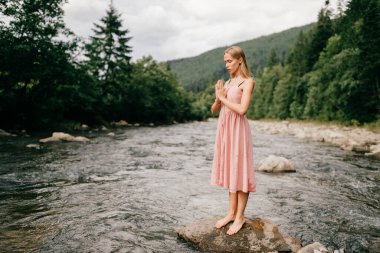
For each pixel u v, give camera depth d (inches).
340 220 208.5
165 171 362.6
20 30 948.0
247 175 155.9
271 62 4751.5
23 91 981.2
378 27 1396.4
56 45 1031.0
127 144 652.1
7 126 925.2
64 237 166.7
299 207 235.3
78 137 691.4
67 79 1071.0
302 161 471.2
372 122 1417.3
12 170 349.4
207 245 155.2
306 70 2480.3
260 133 1167.6
